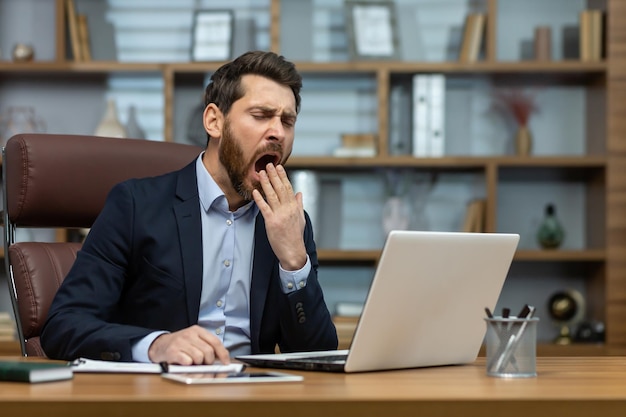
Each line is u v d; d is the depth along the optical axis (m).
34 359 2.06
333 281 5.68
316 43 5.74
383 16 5.60
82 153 2.65
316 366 1.78
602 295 5.41
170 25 5.74
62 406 1.34
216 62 5.40
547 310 5.69
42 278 2.51
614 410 1.41
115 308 2.28
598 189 5.49
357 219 5.72
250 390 1.45
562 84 5.74
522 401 1.40
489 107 5.73
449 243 1.79
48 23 5.72
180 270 2.29
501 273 1.95
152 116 5.74
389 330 1.76
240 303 2.41
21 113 5.59
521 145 5.52
